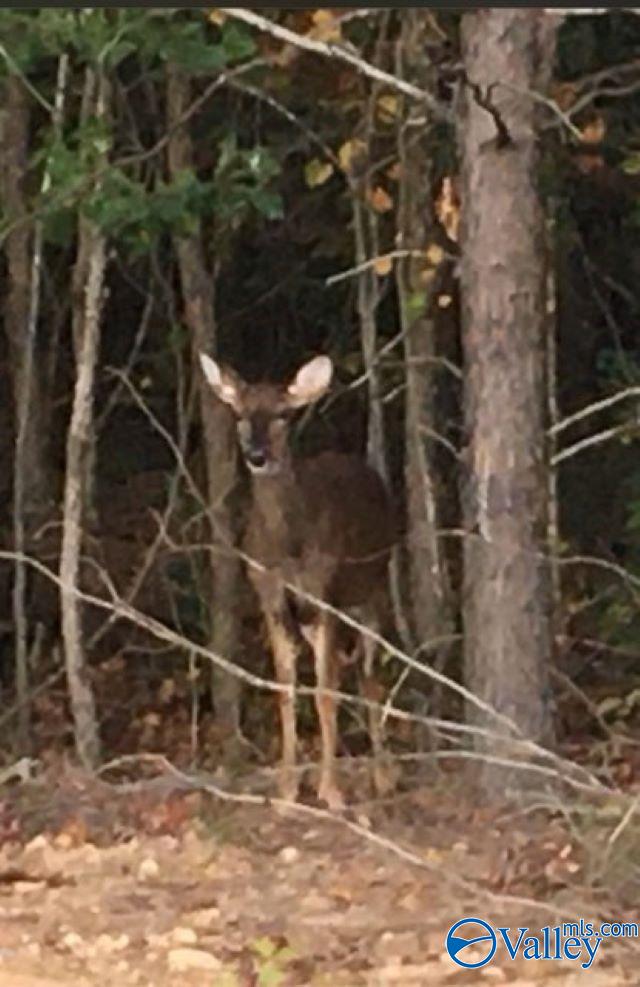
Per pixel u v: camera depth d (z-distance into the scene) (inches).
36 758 537.0
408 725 545.6
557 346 648.4
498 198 417.4
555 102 454.3
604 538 636.7
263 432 468.8
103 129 462.3
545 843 400.8
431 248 467.8
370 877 390.0
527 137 417.7
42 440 598.2
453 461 608.7
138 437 674.2
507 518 421.1
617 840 380.2
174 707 601.9
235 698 540.1
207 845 418.3
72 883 396.2
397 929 357.7
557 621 501.0
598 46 582.9
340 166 520.7
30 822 450.0
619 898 368.5
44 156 475.8
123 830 439.8
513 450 420.5
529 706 424.8
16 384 575.5
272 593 470.6
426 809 446.3
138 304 652.1
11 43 449.4
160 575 599.8
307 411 581.9
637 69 553.6
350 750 542.6
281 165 550.3
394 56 530.3
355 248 577.3
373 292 536.1
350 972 335.9
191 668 546.9
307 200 593.3
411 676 540.1
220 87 549.6
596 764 499.8
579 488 644.1
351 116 552.1
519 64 414.3
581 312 655.1
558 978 331.6
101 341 651.5
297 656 511.2
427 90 497.7
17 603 538.6
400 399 627.2
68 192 461.4
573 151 568.1
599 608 608.7
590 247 658.2
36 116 587.5
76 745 531.2
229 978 330.0
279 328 663.8
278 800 421.4
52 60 548.1
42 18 437.7
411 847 408.8
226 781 472.7
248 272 660.1
